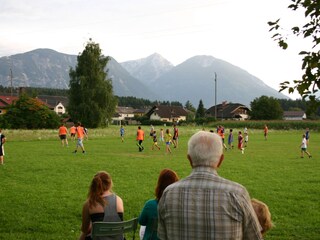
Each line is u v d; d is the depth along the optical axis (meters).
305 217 11.84
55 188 16.47
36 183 17.70
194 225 3.27
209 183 3.38
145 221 5.87
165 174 5.84
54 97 181.12
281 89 5.50
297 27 5.69
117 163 25.47
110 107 78.25
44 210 12.56
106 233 6.14
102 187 6.34
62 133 38.88
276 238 9.77
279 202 13.90
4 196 14.70
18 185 17.14
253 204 4.59
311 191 16.05
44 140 47.59
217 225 3.21
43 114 72.31
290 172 21.83
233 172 21.72
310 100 5.37
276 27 5.82
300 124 86.56
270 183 17.97
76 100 77.50
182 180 3.55
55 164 24.61
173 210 3.38
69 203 13.54
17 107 72.25
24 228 10.61
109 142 46.03
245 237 3.31
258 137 60.91
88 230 6.39
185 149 38.12
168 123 115.81
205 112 166.00
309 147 40.91
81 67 77.62
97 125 76.00
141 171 21.77
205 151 3.52
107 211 6.23
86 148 37.25
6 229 10.48
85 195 14.99
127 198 14.49
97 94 76.44
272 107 119.81
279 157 30.70
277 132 78.38
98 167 23.36
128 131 68.38
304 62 5.36
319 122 85.25
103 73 78.75
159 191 5.79
